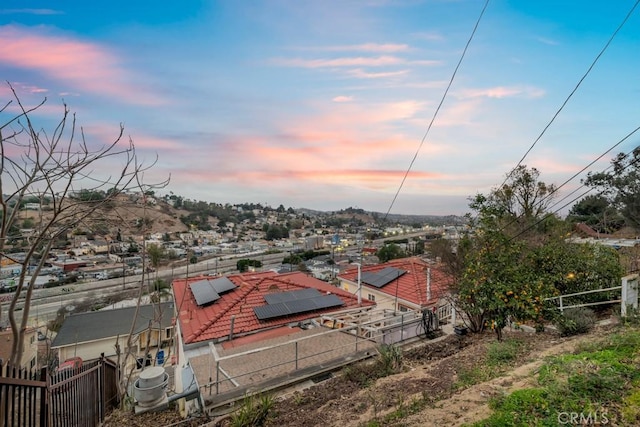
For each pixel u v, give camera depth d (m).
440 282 13.98
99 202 4.16
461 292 7.69
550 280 8.41
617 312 7.73
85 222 4.07
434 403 4.26
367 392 5.12
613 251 11.05
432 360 6.71
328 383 5.94
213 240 79.88
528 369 4.83
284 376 6.26
